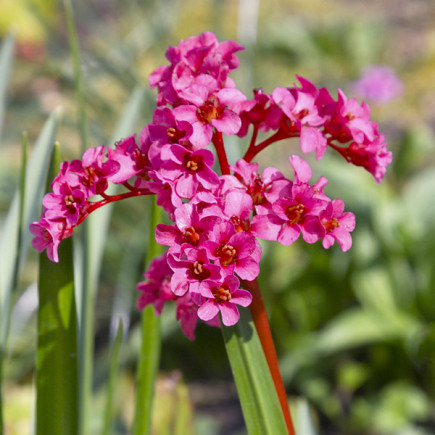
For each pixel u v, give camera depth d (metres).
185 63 0.55
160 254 0.63
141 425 0.64
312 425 0.71
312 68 2.55
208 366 1.45
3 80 0.79
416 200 1.51
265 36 2.50
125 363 1.29
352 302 1.44
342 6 3.31
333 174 1.48
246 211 0.53
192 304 0.57
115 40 1.84
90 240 0.64
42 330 0.58
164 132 0.54
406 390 1.31
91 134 1.55
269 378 0.56
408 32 2.97
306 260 1.49
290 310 1.44
